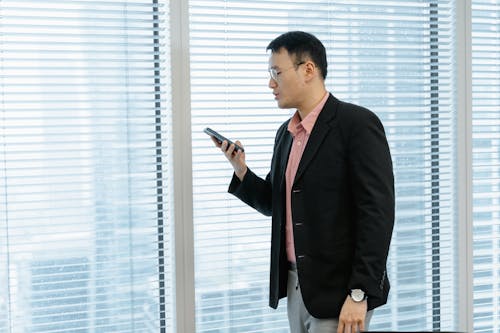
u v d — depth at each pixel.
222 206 2.55
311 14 2.65
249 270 2.60
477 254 3.06
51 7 2.29
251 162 2.58
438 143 2.89
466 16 2.88
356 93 2.73
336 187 2.03
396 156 2.81
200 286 2.53
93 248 2.38
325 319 2.05
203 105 2.50
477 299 3.07
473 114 3.01
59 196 2.33
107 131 2.39
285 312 2.67
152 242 2.47
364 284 1.91
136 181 2.44
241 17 2.54
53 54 2.30
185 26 2.43
